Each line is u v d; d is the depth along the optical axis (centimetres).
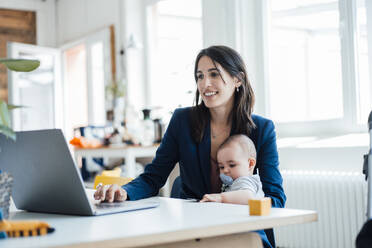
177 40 419
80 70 588
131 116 397
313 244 249
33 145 105
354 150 236
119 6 446
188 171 166
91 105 495
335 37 276
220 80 162
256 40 312
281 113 309
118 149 341
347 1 261
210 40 323
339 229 236
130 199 139
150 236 79
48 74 553
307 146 260
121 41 445
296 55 298
